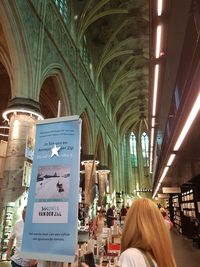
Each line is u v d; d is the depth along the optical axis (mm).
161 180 17188
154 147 15750
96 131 22484
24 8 9789
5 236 7492
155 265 1474
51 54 12477
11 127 8766
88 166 19359
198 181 14031
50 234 2699
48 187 2906
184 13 4074
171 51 5238
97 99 24453
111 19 23766
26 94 9250
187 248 11688
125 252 1549
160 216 1687
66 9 16844
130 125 46531
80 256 2885
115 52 27000
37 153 3133
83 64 19672
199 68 2783
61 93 14359
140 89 36906
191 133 5891
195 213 13656
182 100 3990
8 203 7898
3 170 8969
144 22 24453
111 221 13508
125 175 43938
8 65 10633
